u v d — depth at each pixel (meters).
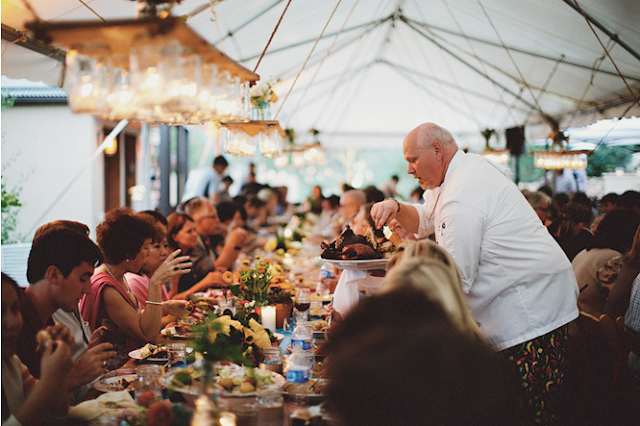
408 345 1.00
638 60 5.96
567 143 8.23
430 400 0.96
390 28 8.61
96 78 1.90
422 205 3.59
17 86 8.80
